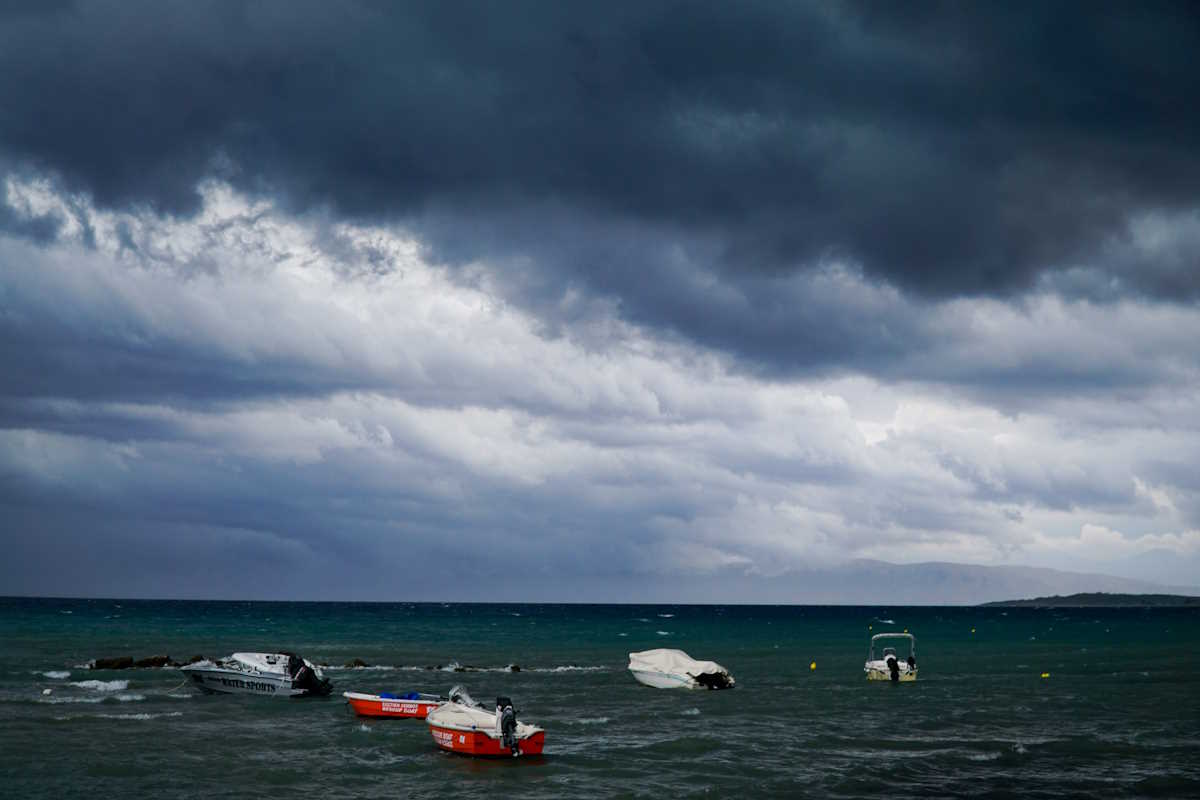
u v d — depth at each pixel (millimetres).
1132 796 30891
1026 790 31516
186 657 76125
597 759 35969
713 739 39812
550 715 47438
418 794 30547
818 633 143375
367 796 30281
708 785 31891
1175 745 39125
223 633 113250
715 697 54750
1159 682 63312
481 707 38000
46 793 30078
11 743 37438
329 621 168875
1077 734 41938
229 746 37688
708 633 140875
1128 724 44750
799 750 37875
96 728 41281
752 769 34344
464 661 77938
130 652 79312
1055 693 56969
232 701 50188
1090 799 30516
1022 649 101562
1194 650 98688
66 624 133750
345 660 77312
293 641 102750
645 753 37125
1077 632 153125
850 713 48375
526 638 117000
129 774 32656
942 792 31250
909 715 47594
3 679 58688
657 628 160125
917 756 36750
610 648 96375
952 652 96188
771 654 91812
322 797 30094
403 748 37781
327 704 49812
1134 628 175500
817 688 59531
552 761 35594
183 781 31828
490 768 34281
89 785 31125
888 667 63656
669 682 58812
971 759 36188
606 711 48844
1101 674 69625
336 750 37281
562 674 67125
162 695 51906
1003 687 60281
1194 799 30578
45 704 48188
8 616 160125
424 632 129375
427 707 44750
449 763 35062
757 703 52000
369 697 45062
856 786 31906
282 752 36719
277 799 29750
